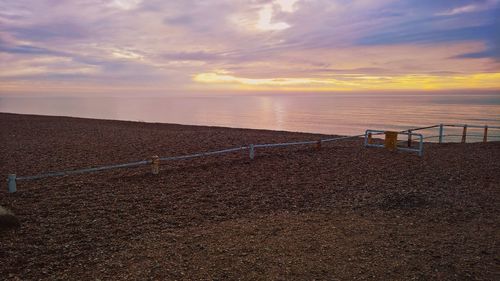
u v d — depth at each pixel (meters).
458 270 4.45
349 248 5.13
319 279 4.23
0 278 4.28
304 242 5.36
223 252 5.00
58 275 4.36
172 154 13.20
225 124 85.50
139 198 7.76
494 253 4.95
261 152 13.72
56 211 6.84
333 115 142.00
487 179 9.51
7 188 8.45
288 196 7.99
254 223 6.25
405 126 84.50
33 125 23.55
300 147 15.05
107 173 10.08
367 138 15.38
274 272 4.40
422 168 10.86
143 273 4.38
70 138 17.34
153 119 93.25
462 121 98.31
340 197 7.91
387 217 6.56
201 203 7.45
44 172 10.16
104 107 177.88
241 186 8.84
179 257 4.84
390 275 4.32
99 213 6.75
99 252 5.04
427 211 6.89
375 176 9.88
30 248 5.14
